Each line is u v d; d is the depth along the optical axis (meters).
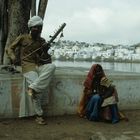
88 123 7.18
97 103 7.27
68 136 6.32
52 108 7.62
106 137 6.18
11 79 7.24
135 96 8.37
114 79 8.18
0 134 6.35
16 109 7.30
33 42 7.17
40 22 7.11
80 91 7.82
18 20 8.93
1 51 9.32
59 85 7.65
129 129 6.83
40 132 6.50
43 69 6.91
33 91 6.77
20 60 7.36
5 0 9.23
